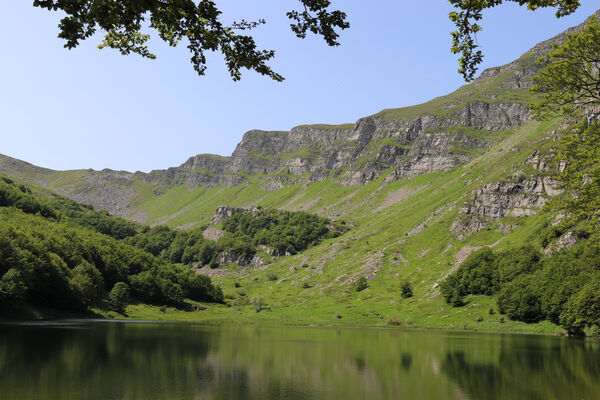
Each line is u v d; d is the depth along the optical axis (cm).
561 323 11419
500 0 1942
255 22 1706
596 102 3547
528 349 7656
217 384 4281
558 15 2091
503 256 16125
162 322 14525
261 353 6800
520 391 4128
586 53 3331
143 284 18712
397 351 7350
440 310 15838
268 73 1831
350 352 7175
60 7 1597
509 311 13238
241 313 18975
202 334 10088
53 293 13262
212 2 1612
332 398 3825
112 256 19288
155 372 4744
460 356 6706
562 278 11912
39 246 13875
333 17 1662
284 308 19962
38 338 7425
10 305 11194
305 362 5962
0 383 3878
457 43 2152
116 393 3684
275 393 3988
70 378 4197
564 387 4297
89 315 14500
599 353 7019
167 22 1680
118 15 1653
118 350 6375
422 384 4497
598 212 3753
